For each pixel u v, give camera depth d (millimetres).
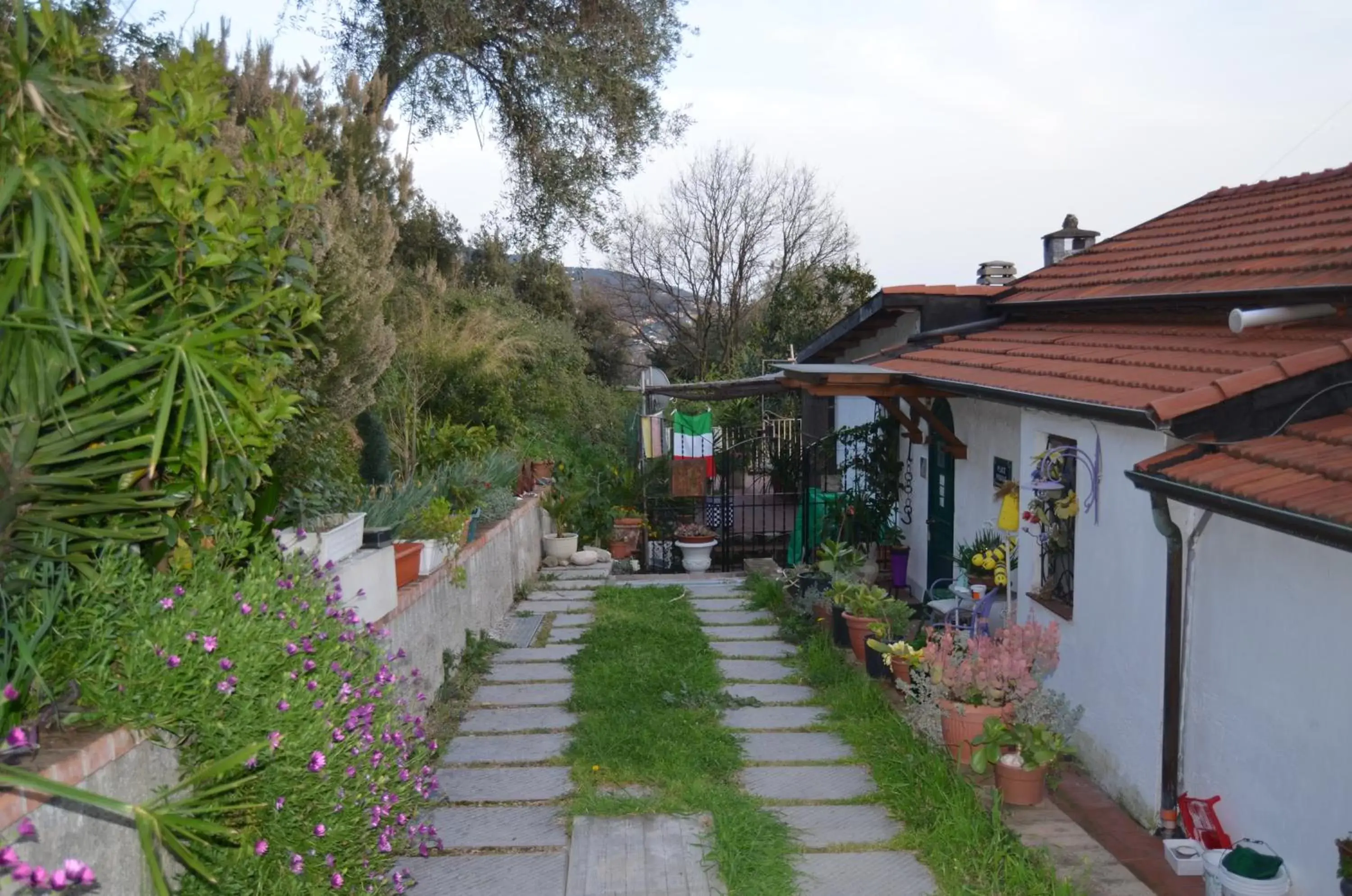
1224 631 4777
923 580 10906
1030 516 6754
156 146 3133
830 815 5621
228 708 3348
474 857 5125
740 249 35625
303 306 4098
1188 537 4977
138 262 3438
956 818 5211
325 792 3625
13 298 2854
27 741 2777
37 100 2578
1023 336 9062
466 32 13922
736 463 19766
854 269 30688
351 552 5918
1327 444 4391
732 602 11164
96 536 3135
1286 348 5203
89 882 2504
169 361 3135
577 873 4930
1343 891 3648
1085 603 6098
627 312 36594
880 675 7887
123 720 3131
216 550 3885
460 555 8297
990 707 5898
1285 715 4309
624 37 15102
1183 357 5852
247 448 3758
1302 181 8938
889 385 9031
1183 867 4723
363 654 4648
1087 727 6059
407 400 12008
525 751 6566
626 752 6359
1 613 2926
